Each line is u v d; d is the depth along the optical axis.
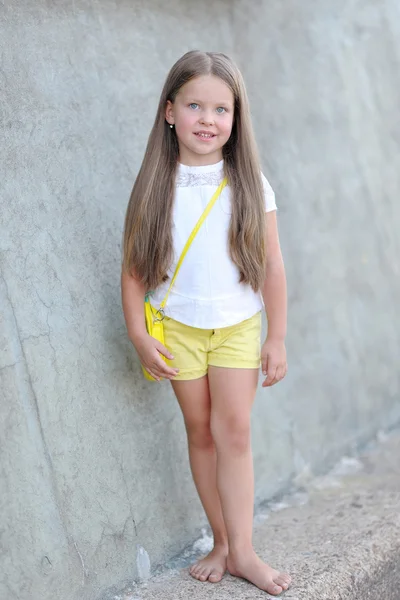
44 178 2.85
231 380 2.88
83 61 3.04
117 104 3.15
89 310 2.95
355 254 4.44
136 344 2.86
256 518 3.61
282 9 4.00
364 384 4.48
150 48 3.32
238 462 2.93
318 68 4.21
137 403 3.12
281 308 2.92
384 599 3.15
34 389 2.71
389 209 4.72
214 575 2.98
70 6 3.01
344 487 3.93
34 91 2.84
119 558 2.98
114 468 2.98
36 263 2.78
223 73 2.73
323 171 4.22
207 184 2.80
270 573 2.90
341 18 4.38
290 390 3.96
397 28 4.79
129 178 3.17
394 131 4.77
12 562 2.59
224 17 3.69
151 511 3.13
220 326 2.81
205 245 2.78
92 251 2.99
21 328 2.69
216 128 2.75
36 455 2.69
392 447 4.42
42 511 2.69
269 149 3.90
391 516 3.49
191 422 3.01
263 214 2.82
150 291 2.88
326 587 2.92
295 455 3.95
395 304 4.76
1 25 2.75
